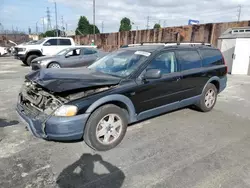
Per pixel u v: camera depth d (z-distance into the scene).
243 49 9.99
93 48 10.68
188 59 4.17
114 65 3.74
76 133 2.72
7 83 7.53
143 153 2.98
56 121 2.60
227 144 3.26
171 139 3.41
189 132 3.68
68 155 2.90
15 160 2.75
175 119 4.29
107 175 2.49
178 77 3.86
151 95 3.48
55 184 2.32
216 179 2.42
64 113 2.61
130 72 3.34
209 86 4.63
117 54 4.06
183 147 3.16
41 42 12.91
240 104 5.42
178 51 3.99
